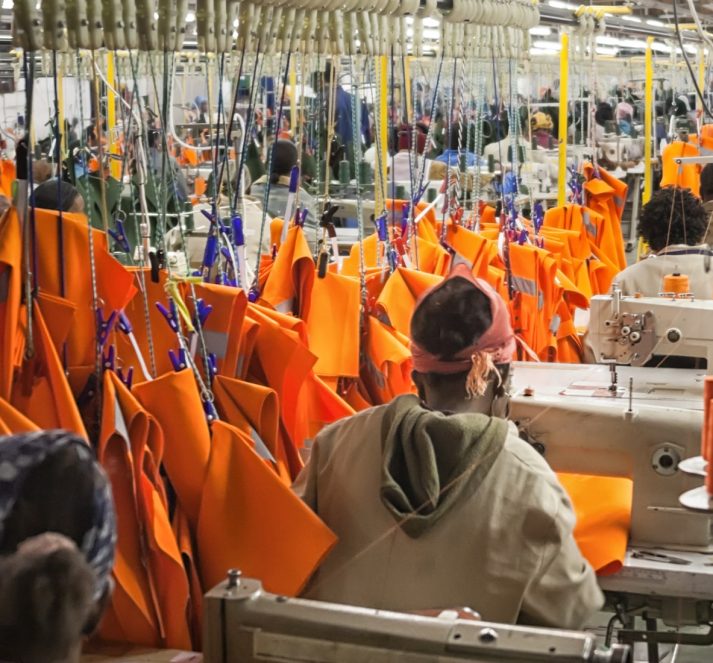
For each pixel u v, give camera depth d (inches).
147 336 88.4
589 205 195.9
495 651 50.5
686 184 214.5
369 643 52.4
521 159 218.4
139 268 92.9
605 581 82.8
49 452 43.1
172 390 80.4
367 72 146.3
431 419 71.4
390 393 108.7
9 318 77.8
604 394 96.0
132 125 126.8
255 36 93.4
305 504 76.9
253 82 98.0
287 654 54.0
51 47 75.8
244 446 79.7
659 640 86.2
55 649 38.4
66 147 145.4
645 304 114.6
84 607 39.1
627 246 245.1
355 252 135.0
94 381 81.8
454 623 52.4
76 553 39.6
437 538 70.6
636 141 252.8
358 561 73.2
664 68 277.1
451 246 138.9
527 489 70.8
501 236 146.3
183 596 77.1
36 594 38.0
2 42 149.0
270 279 106.0
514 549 70.0
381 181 138.8
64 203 118.9
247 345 91.9
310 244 136.2
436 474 70.6
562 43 197.5
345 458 76.5
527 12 140.0
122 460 78.0
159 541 75.6
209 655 55.6
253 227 167.3
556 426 89.1
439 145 209.6
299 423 95.7
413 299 114.0
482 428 71.4
